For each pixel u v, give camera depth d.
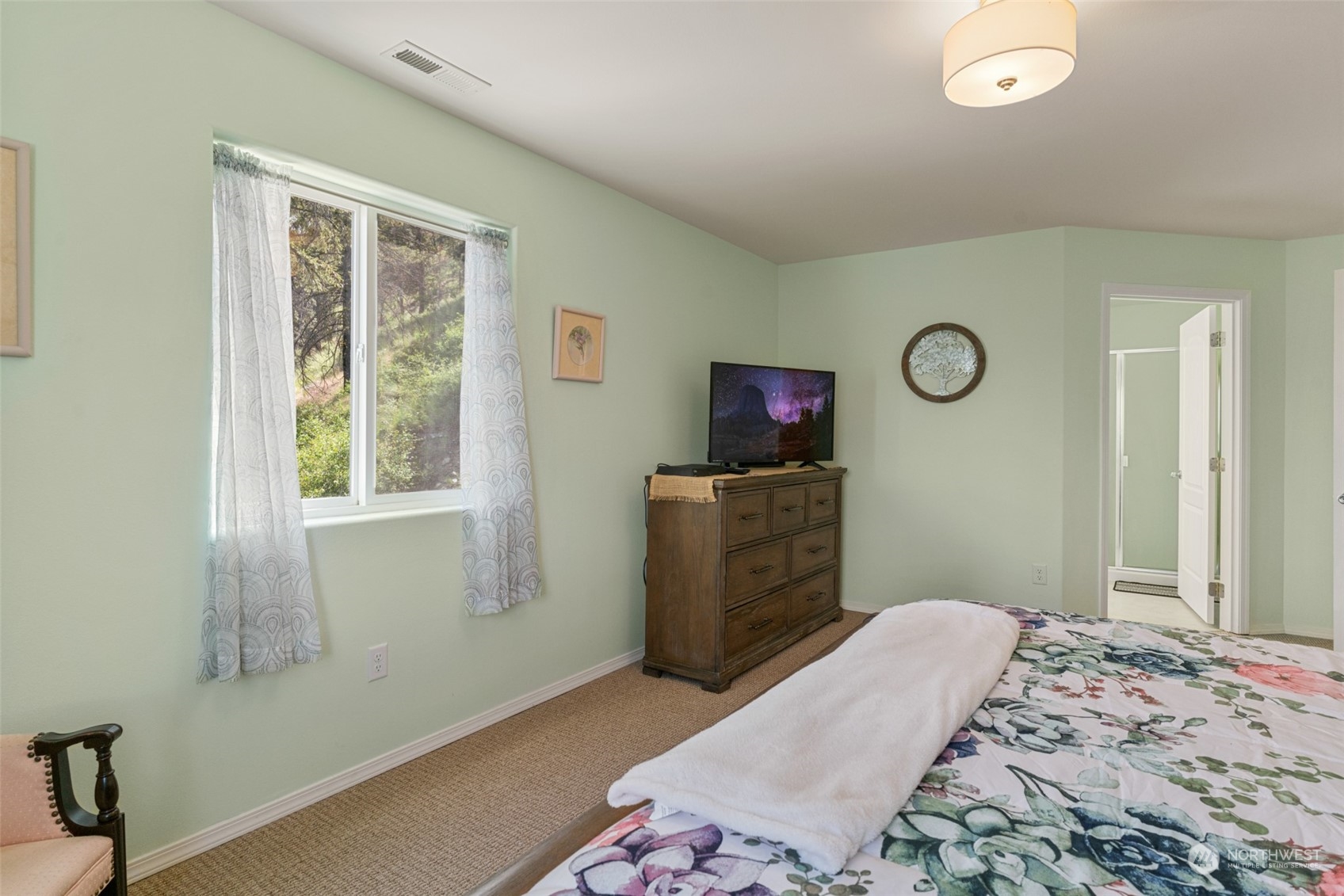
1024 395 4.00
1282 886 0.89
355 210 2.41
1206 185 3.21
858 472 4.56
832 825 0.96
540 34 2.06
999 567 4.08
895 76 2.28
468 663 2.72
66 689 1.69
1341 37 2.00
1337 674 1.68
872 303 4.50
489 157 2.75
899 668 1.58
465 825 2.08
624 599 3.53
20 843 1.41
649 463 3.67
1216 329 4.27
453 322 2.74
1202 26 1.95
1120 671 1.71
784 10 1.92
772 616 3.63
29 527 1.63
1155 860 0.95
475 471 2.69
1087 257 3.89
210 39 1.92
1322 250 3.96
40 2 1.62
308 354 2.29
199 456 1.92
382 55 2.19
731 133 2.74
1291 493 4.05
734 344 4.37
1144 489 5.59
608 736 2.70
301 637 2.12
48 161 1.64
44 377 1.65
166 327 1.85
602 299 3.33
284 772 2.13
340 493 2.39
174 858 1.88
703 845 1.00
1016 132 2.68
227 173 1.96
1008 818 1.05
